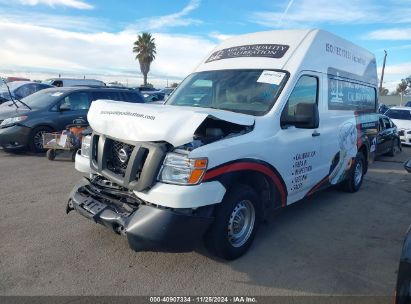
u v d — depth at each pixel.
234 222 4.09
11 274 3.69
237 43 5.63
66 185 6.92
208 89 5.14
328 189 7.52
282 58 4.99
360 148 7.26
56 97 10.30
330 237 4.96
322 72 5.48
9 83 18.19
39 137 9.88
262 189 4.52
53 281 3.59
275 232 5.05
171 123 3.49
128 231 3.51
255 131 4.17
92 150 4.20
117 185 3.97
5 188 6.62
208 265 4.01
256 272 3.92
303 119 4.36
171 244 3.47
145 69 48.47
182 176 3.47
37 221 5.05
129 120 3.75
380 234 5.14
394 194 7.32
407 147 15.13
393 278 3.91
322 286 3.71
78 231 4.73
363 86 7.24
